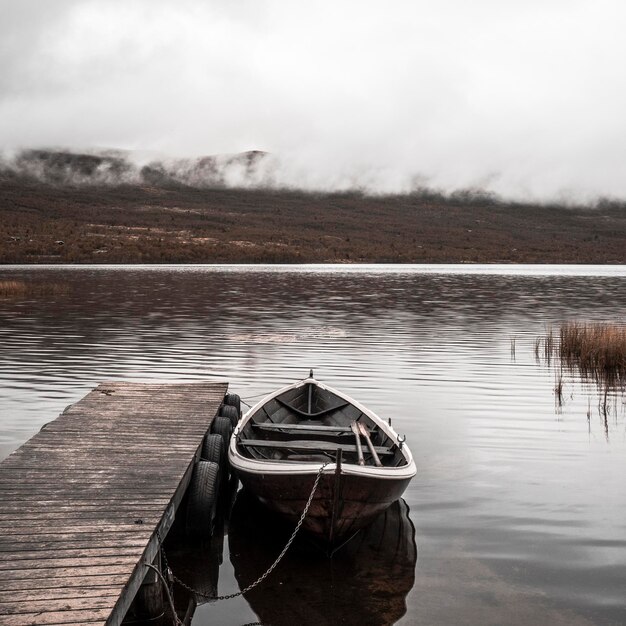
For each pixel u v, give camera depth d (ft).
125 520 20.24
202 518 24.90
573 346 67.15
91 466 25.25
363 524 23.95
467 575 21.86
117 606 15.71
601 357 59.41
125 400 36.96
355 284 191.52
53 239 427.33
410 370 59.11
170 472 24.59
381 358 65.26
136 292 150.30
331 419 35.27
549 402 47.09
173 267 316.60
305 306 120.98
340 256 475.72
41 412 42.52
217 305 120.98
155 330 85.20
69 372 56.70
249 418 31.60
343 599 20.51
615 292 164.45
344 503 22.80
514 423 41.34
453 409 44.96
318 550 24.27
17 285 144.56
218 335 80.84
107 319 96.99
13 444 35.42
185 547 24.68
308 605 20.20
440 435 38.63
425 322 96.37
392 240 637.30
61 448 27.55
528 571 22.04
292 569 22.71
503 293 159.12
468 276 255.50
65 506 21.30
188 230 569.64
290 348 71.15
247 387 51.62
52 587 16.17
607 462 33.53
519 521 26.16
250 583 21.74
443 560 22.97
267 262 430.20
